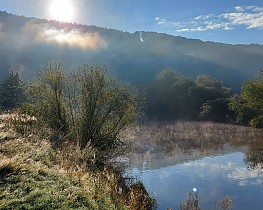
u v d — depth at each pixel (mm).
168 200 14836
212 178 19094
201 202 14656
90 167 14430
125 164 21547
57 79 21125
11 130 16062
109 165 17844
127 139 29672
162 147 30141
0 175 8906
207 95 73062
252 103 49344
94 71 20016
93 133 19516
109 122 20562
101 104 19766
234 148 30594
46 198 7867
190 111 73000
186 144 32625
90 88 19562
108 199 9875
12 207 7133
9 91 64625
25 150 12758
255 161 24156
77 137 19141
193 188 16953
